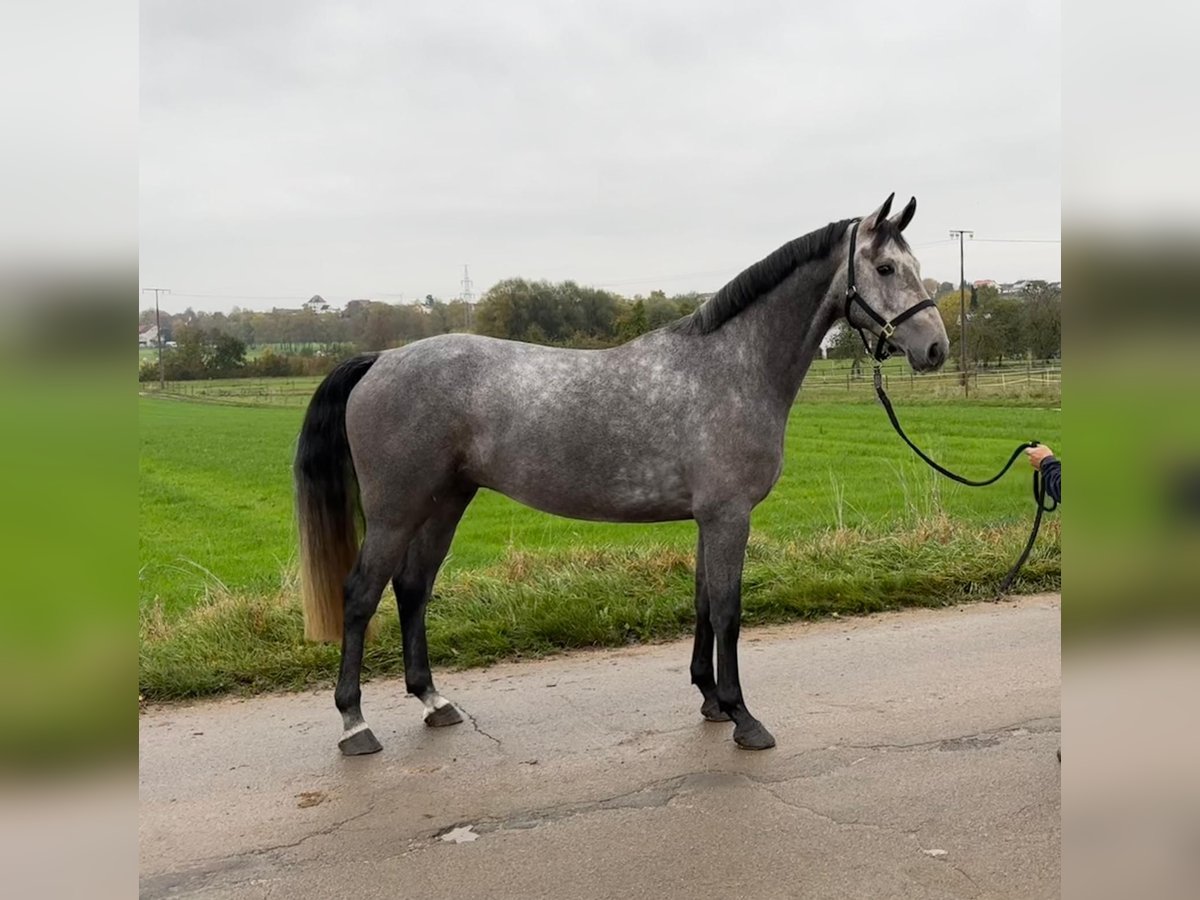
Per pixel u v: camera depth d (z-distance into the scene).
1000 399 26.12
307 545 3.83
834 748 3.50
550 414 3.68
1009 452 15.50
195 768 3.47
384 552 3.73
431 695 3.95
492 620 5.05
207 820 3.04
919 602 5.57
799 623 5.29
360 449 3.75
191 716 4.05
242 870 2.72
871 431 19.44
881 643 4.83
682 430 3.66
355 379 3.92
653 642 4.99
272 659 4.56
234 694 4.32
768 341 3.72
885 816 2.94
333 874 2.69
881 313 3.58
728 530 3.64
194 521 12.45
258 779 3.37
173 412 34.59
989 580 5.89
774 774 3.29
